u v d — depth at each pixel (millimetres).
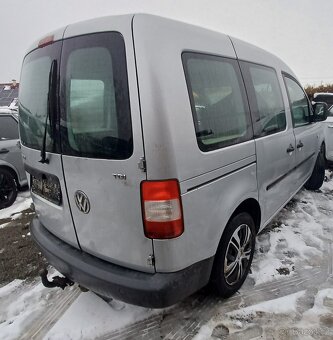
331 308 2328
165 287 1734
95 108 1761
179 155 1676
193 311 2336
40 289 2750
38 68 2150
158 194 1638
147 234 1718
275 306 2350
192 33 1951
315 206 4234
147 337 2141
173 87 1670
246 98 2418
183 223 1749
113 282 1812
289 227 3600
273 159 2828
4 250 3523
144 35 1613
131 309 2381
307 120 3930
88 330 2219
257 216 2738
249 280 2662
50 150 2068
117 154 1697
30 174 2482
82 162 1857
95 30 1755
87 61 1788
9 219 4488
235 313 2303
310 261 2930
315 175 4742
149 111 1583
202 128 1872
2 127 5121
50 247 2246
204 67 1976
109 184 1769
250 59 2602
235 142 2213
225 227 2207
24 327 2311
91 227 1959
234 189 2211
